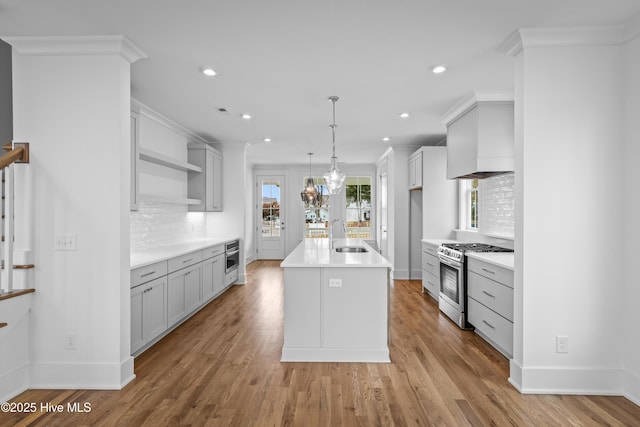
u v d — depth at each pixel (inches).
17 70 105.0
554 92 100.8
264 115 181.2
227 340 143.6
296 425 85.7
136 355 127.9
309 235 374.0
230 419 88.1
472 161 155.3
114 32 99.7
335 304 123.9
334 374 113.0
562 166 101.0
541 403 95.9
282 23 94.7
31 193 105.0
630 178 98.2
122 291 106.2
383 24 95.4
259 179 375.6
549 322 101.5
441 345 138.0
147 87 140.9
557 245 101.4
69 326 104.9
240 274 254.1
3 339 97.3
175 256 148.9
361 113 178.2
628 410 92.7
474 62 119.2
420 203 264.4
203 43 105.7
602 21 94.7
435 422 87.0
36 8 88.0
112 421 87.4
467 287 156.9
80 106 104.7
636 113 96.3
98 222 104.8
